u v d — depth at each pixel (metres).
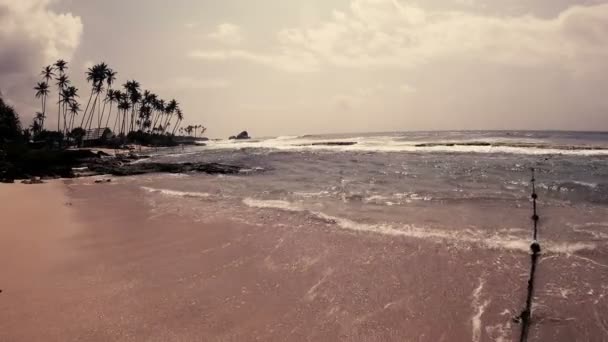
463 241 8.70
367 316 5.76
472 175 19.33
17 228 11.50
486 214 11.20
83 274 7.73
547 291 6.18
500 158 27.00
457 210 11.85
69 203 15.87
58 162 37.97
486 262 7.45
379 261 7.81
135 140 95.06
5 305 6.43
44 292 6.91
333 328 5.48
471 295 6.21
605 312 5.49
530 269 7.04
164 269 7.89
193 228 11.01
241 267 7.85
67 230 11.20
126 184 22.97
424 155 31.55
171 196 17.30
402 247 8.54
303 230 10.29
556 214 10.95
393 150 38.41
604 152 29.20
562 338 4.99
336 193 15.87
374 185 17.53
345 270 7.45
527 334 4.97
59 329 5.63
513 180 17.34
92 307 6.29
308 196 15.52
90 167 34.41
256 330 5.50
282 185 19.25
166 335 5.43
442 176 19.41
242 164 32.38
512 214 11.12
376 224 10.52
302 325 5.59
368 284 6.80
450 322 5.49
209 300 6.45
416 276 7.01
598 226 9.52
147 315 6.00
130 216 12.97
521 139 60.59
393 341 5.13
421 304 6.02
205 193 17.83
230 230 10.61
